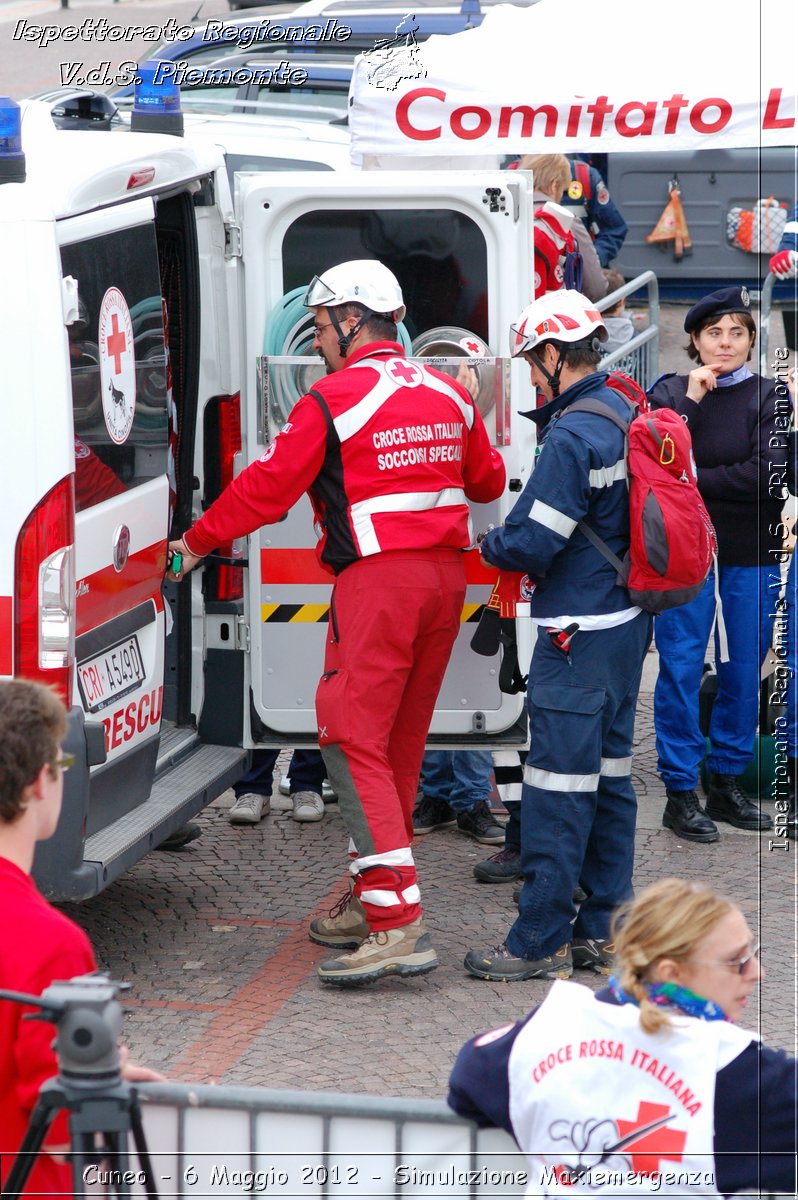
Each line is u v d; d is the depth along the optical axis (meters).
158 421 7.27
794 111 8.05
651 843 9.02
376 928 7.09
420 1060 6.45
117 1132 3.19
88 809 6.46
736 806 9.30
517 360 7.71
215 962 7.41
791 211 17.83
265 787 9.38
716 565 8.95
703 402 8.93
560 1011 3.56
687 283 18.66
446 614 7.23
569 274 11.88
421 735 7.53
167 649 8.29
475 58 8.27
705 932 3.48
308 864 8.72
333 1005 6.98
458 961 7.48
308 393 7.00
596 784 7.07
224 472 8.24
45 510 6.12
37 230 6.04
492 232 7.75
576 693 6.95
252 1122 3.52
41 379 6.08
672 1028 3.46
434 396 7.14
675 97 8.07
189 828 8.89
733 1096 3.43
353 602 7.07
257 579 7.95
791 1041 6.47
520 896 7.30
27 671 6.17
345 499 7.03
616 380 7.14
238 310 8.10
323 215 7.77
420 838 9.16
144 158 7.03
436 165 8.66
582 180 14.55
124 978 7.20
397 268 7.83
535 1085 3.49
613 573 6.92
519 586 7.39
